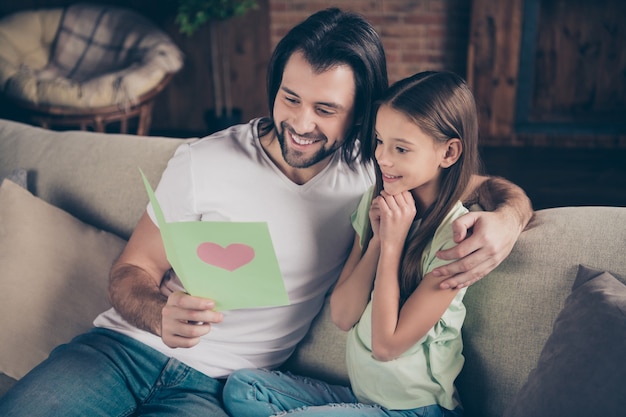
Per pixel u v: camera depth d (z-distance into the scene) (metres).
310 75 1.19
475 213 1.12
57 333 1.43
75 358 1.27
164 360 1.31
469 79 4.24
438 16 4.26
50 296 1.46
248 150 1.34
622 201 3.34
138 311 1.29
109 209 1.64
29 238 1.50
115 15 3.90
